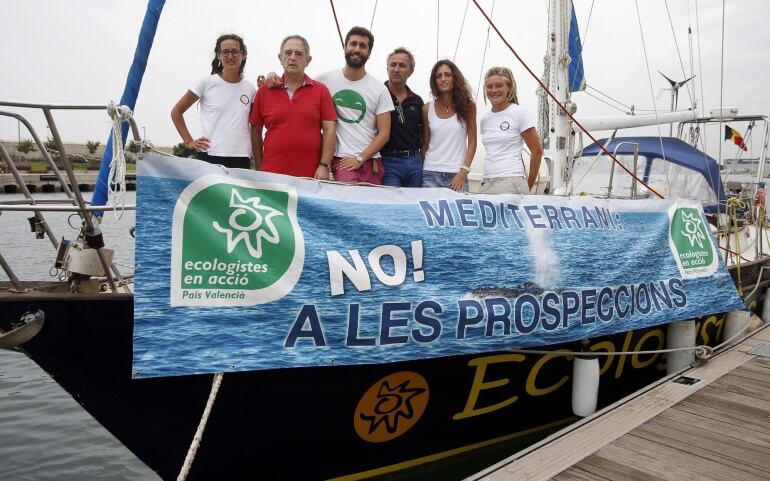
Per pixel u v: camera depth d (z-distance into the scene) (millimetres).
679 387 4410
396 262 3090
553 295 3623
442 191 3441
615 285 4004
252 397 2955
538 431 4277
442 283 3195
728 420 3797
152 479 4516
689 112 7926
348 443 3330
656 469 3148
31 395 6176
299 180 2957
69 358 2703
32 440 5105
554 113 5945
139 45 3205
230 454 3045
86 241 2969
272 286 2729
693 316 4516
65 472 4582
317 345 2789
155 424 2895
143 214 2549
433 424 3613
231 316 2625
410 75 4246
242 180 2789
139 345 2445
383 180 4246
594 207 4164
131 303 2744
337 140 3957
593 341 4250
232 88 3830
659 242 4516
